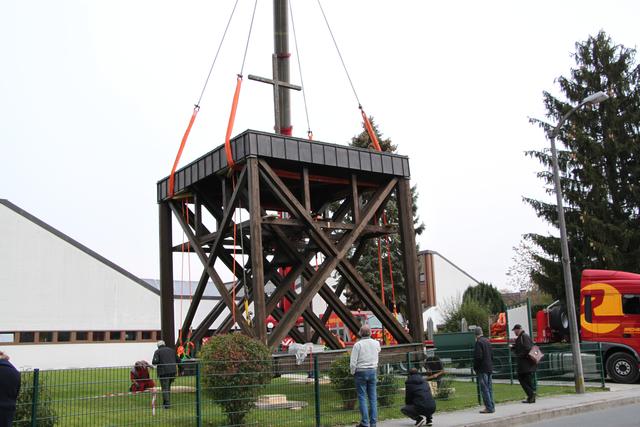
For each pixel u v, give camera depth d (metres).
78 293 36.59
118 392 12.70
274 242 19.02
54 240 36.28
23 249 35.31
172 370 14.34
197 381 11.27
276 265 19.34
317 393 12.66
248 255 19.64
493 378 22.78
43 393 9.96
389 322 17.89
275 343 15.24
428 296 63.41
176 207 19.66
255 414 12.63
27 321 34.78
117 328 37.56
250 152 15.68
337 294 20.62
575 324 18.50
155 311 39.22
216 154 17.06
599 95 17.73
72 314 36.22
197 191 18.61
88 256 37.25
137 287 38.78
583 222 34.94
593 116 38.31
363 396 12.06
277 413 13.10
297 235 19.00
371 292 17.81
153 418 11.65
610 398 17.03
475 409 15.17
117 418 11.52
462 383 19.97
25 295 34.97
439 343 27.09
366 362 12.09
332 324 37.56
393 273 40.16
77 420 10.98
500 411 14.77
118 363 37.38
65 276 36.34
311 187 20.11
